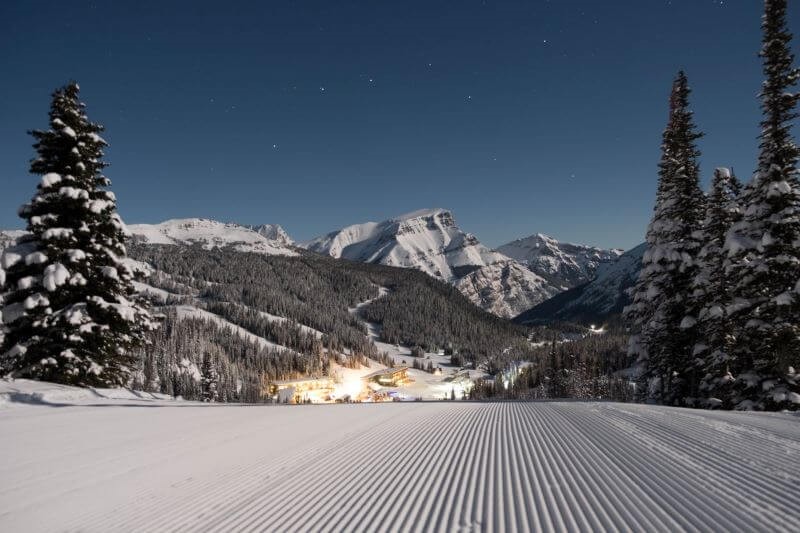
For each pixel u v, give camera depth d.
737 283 18.28
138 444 8.84
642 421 9.64
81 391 17.22
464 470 6.52
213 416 12.88
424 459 7.34
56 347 18.98
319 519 4.90
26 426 10.73
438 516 4.79
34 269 19.48
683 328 20.47
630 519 4.30
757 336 17.45
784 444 6.88
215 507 5.38
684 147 23.58
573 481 5.62
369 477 6.42
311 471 6.83
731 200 20.73
